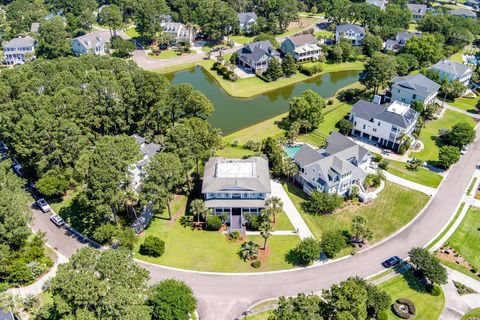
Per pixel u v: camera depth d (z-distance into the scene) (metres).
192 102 109.81
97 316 52.44
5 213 72.69
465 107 138.88
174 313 60.62
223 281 74.00
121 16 199.25
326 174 90.94
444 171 105.56
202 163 105.19
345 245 81.38
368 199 94.19
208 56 178.38
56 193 91.81
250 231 85.62
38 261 75.31
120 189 79.75
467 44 197.38
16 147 90.75
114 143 81.31
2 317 60.75
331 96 147.12
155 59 177.50
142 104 113.25
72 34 195.25
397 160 109.50
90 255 57.09
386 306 65.62
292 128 115.25
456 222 88.38
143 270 61.38
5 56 171.12
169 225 86.69
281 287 72.94
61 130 92.88
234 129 124.19
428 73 147.12
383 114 113.75
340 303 59.66
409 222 88.50
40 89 109.88
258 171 90.69
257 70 162.12
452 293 72.31
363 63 178.88
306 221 88.25
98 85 104.94
